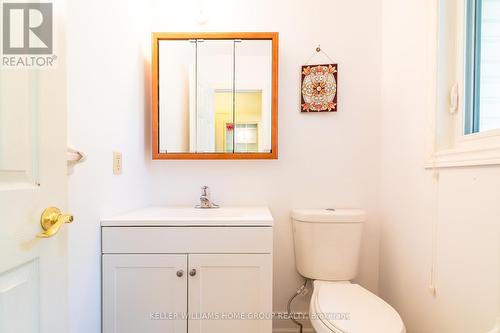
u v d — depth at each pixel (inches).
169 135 58.4
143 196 57.5
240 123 58.8
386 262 58.2
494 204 31.1
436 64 42.3
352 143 61.0
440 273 40.7
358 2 60.4
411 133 48.9
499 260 30.4
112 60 44.5
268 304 42.8
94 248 40.1
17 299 21.0
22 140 21.6
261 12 60.2
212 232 42.7
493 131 34.4
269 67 58.5
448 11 42.2
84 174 37.4
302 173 61.2
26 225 21.6
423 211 45.2
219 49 58.4
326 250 54.4
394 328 36.1
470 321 34.6
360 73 60.6
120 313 42.3
